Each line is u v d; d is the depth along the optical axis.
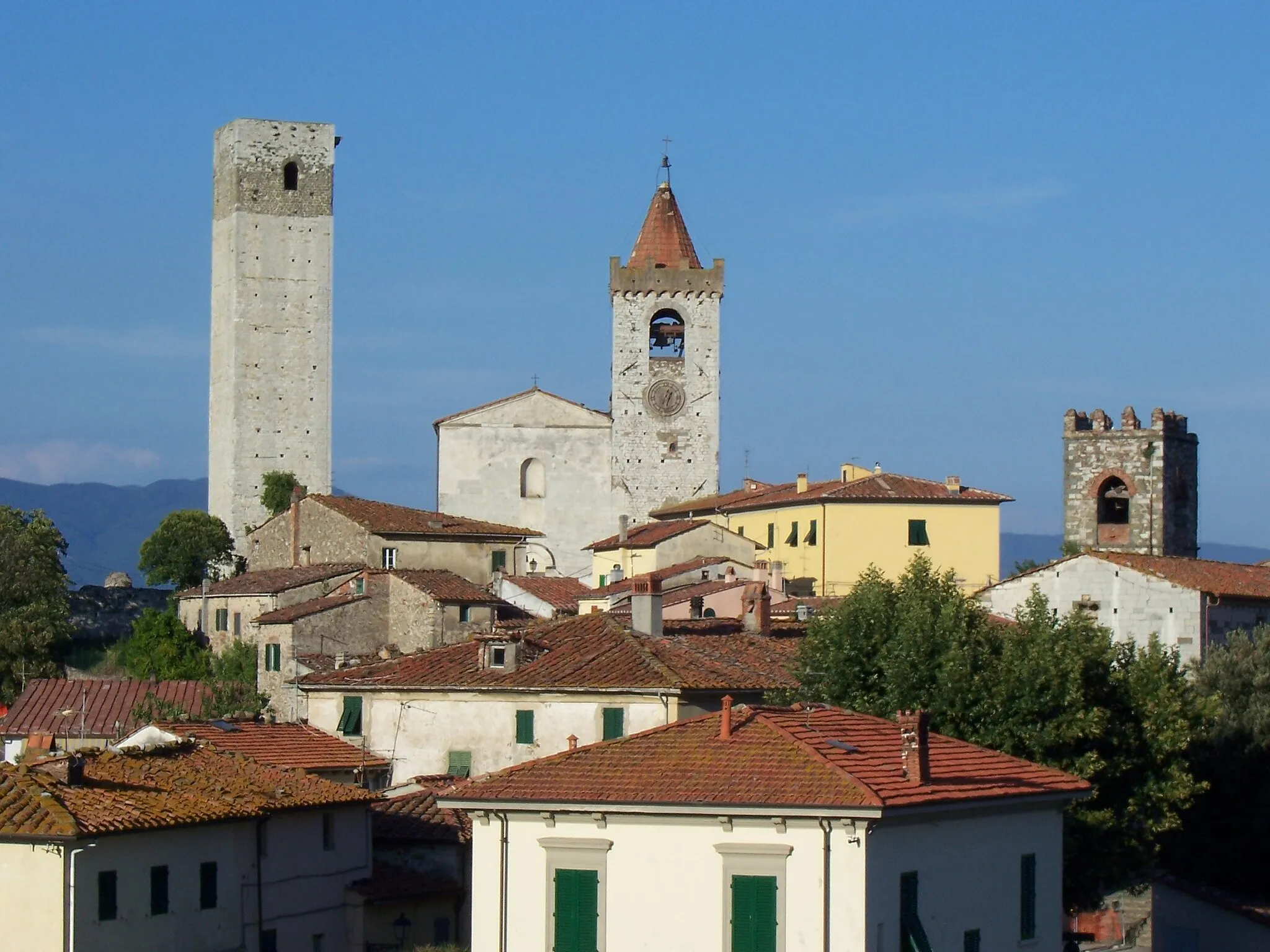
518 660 98.44
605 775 65.44
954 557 173.50
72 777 78.94
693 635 106.69
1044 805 70.69
